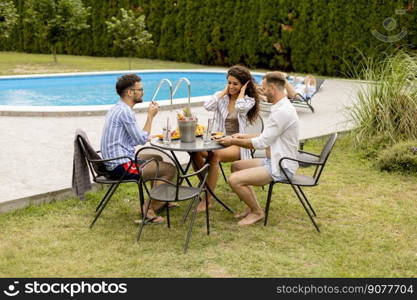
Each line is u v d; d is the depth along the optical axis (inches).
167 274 131.0
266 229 160.7
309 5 603.8
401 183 208.4
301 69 634.8
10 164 216.2
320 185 205.0
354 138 259.0
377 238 154.7
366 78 266.5
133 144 163.8
